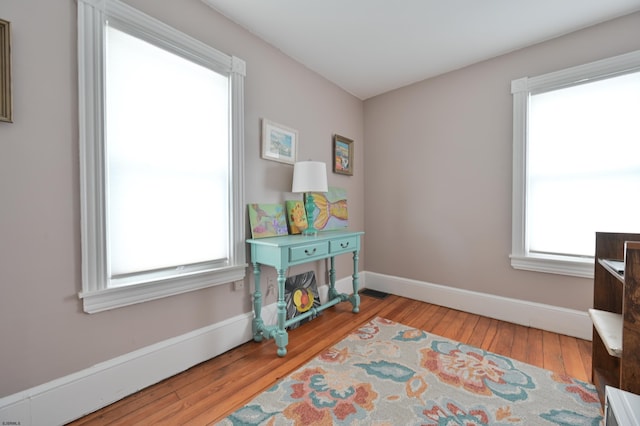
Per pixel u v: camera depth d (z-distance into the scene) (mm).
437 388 1451
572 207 2051
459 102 2570
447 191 2662
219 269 1790
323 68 2564
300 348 1889
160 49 1544
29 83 1139
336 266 2893
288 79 2340
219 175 1849
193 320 1702
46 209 1189
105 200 1341
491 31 2016
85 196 1275
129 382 1413
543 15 1831
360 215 3254
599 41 1906
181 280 1611
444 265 2691
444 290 2674
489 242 2424
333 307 2668
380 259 3170
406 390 1436
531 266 2184
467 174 2535
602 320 1355
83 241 1273
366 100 3264
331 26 1967
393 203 3051
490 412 1277
